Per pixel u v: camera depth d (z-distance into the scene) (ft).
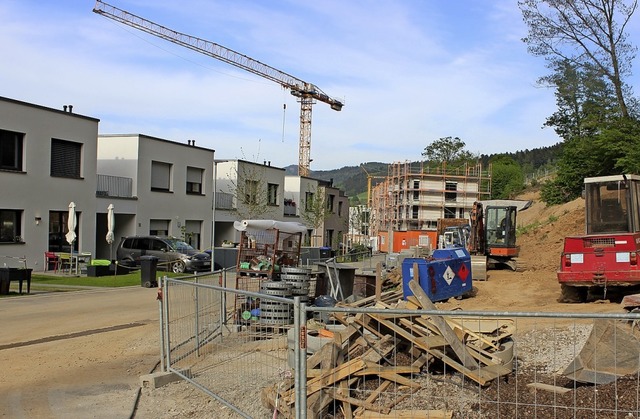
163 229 125.90
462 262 57.82
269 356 28.40
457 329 24.75
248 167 155.12
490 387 21.83
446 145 350.23
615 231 49.47
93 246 105.50
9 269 64.69
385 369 21.36
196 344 31.89
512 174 318.24
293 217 184.03
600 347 22.08
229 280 63.31
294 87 294.66
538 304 48.39
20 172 91.91
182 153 129.80
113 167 119.14
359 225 314.76
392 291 58.44
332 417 20.07
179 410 23.85
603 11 101.81
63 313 52.31
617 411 18.01
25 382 28.53
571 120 143.64
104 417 23.06
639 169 93.20
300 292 45.06
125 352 35.06
